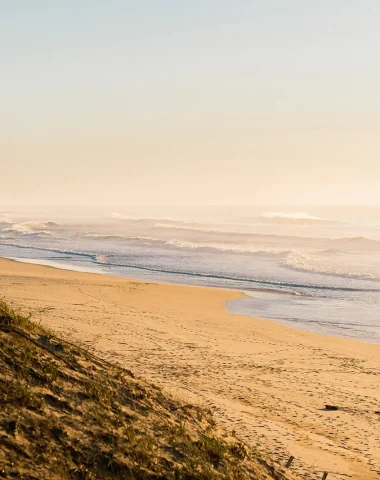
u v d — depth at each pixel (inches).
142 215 6968.5
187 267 1929.1
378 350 901.2
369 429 525.7
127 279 1595.7
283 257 2233.0
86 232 3604.8
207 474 263.7
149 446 259.3
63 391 271.0
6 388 250.7
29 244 2746.1
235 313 1176.8
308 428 516.1
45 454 224.7
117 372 324.5
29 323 328.5
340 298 1376.7
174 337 873.5
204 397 562.6
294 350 861.2
